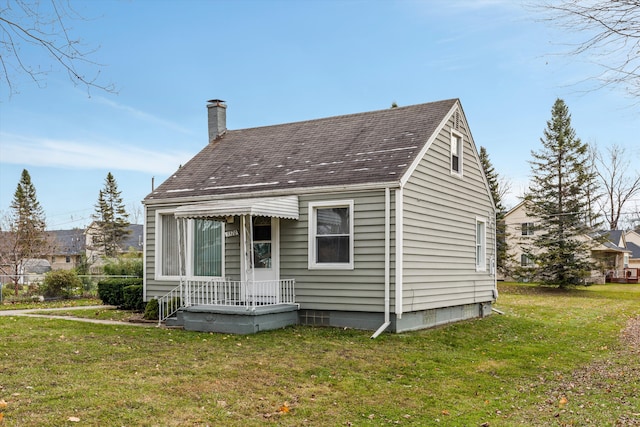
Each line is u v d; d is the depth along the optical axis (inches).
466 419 248.1
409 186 481.1
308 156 564.1
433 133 527.2
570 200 1401.3
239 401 259.6
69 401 244.4
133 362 330.3
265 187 530.9
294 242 513.3
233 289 550.0
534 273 1453.0
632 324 671.1
